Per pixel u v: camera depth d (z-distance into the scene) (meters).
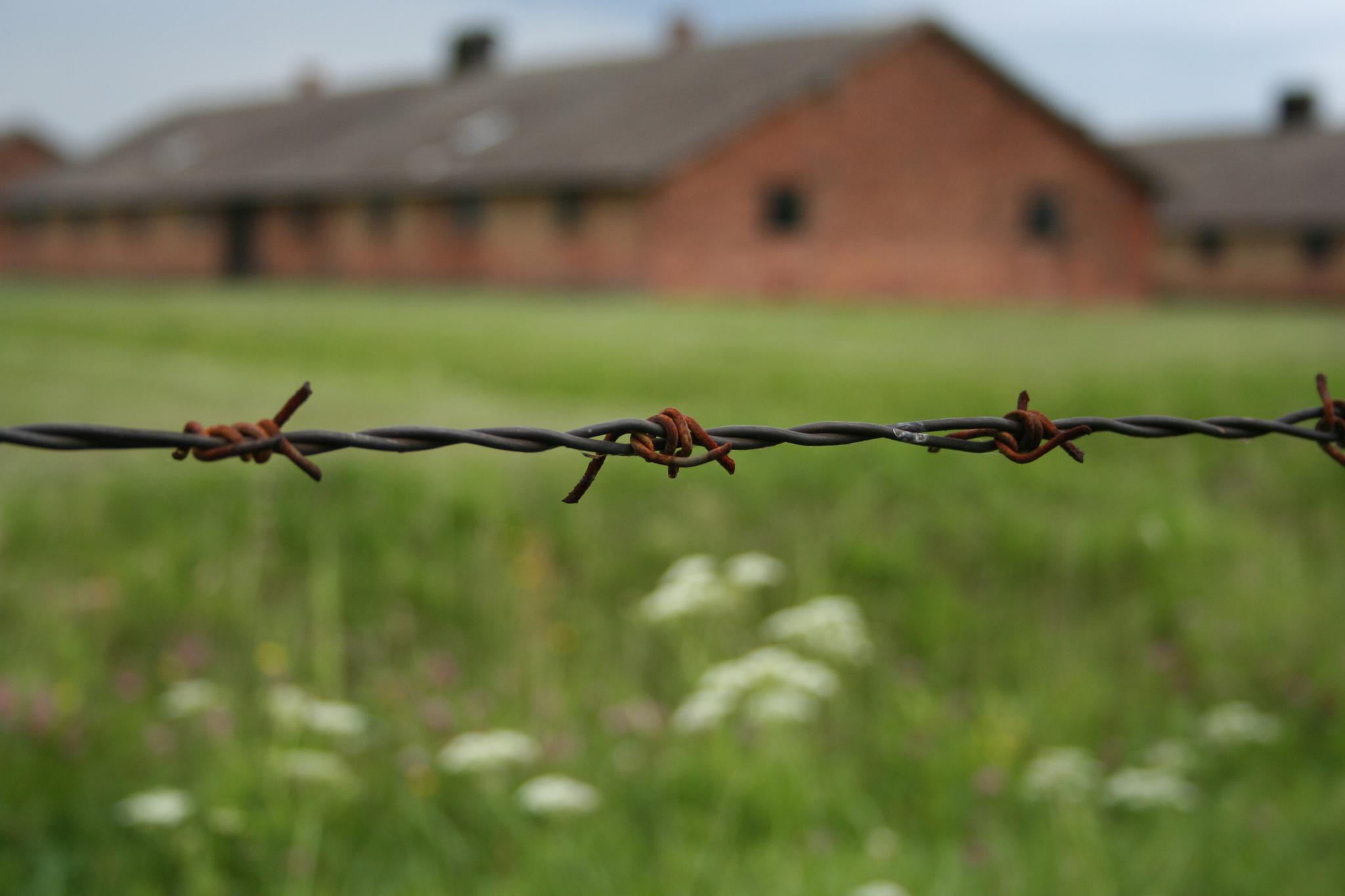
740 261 30.98
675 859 3.39
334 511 6.23
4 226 52.12
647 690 4.93
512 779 3.96
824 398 9.77
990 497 6.74
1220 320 26.75
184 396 9.85
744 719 4.39
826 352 14.16
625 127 32.47
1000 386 10.53
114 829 3.61
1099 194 37.34
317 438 1.62
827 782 3.97
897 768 4.19
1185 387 10.56
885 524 6.47
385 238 37.38
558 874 3.32
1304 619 5.50
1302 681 5.04
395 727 4.43
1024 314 28.23
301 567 5.78
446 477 6.71
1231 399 9.81
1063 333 19.89
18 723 4.14
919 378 11.23
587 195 31.33
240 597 5.41
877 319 22.58
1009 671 5.19
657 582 5.82
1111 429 2.02
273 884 3.33
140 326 17.25
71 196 47.84
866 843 3.61
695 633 5.16
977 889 3.36
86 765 3.96
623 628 5.39
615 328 17.94
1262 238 46.34
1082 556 6.08
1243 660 5.22
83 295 28.81
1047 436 1.99
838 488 6.82
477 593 5.58
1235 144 52.94
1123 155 37.00
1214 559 6.11
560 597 5.62
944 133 34.00
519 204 33.25
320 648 4.98
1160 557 6.06
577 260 31.77
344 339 15.03
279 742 4.01
